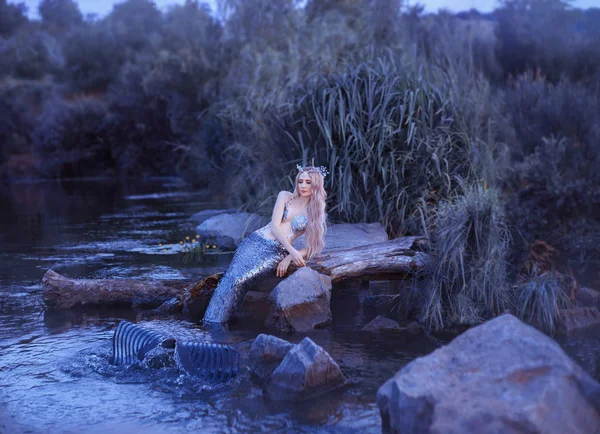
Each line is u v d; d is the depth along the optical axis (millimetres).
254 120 9570
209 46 24656
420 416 2713
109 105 33125
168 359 4090
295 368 3529
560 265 5977
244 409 3357
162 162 30953
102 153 32469
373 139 7164
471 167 7039
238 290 5359
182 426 3156
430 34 11477
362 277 5621
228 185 12273
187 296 5703
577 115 8867
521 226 6633
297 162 7621
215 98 21938
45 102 37500
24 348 4500
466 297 5055
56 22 57562
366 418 3193
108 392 3631
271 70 12547
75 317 5418
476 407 2586
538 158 7695
